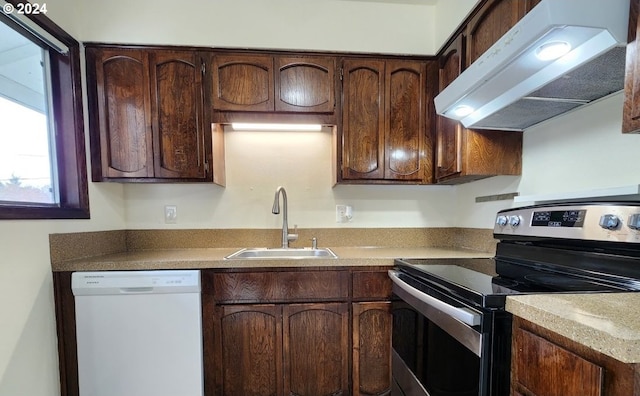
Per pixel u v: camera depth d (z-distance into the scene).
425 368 1.19
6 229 1.23
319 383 1.59
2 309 1.21
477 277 1.10
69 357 1.50
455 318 0.94
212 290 1.54
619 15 0.80
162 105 1.73
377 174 1.85
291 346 1.57
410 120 1.87
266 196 2.10
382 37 1.85
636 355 0.49
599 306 0.67
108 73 1.71
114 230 1.88
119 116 1.72
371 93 1.84
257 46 1.78
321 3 1.82
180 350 1.49
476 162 1.60
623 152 1.10
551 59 0.96
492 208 1.79
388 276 1.60
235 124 1.84
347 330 1.59
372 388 1.61
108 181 1.72
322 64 1.82
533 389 0.72
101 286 1.45
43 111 1.53
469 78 1.17
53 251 1.46
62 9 1.54
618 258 0.92
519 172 1.61
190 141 1.75
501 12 1.33
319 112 1.82
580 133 1.27
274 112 1.79
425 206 2.18
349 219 2.14
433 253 1.79
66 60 1.60
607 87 1.07
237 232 2.08
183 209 2.04
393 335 1.56
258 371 1.57
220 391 1.55
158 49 1.73
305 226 2.12
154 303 1.48
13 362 1.25
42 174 1.52
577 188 1.28
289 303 1.57
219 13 1.76
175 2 1.74
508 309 0.77
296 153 2.11
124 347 1.48
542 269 1.19
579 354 0.60
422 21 1.87
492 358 0.83
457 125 1.64
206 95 1.75
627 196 1.01
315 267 1.58
